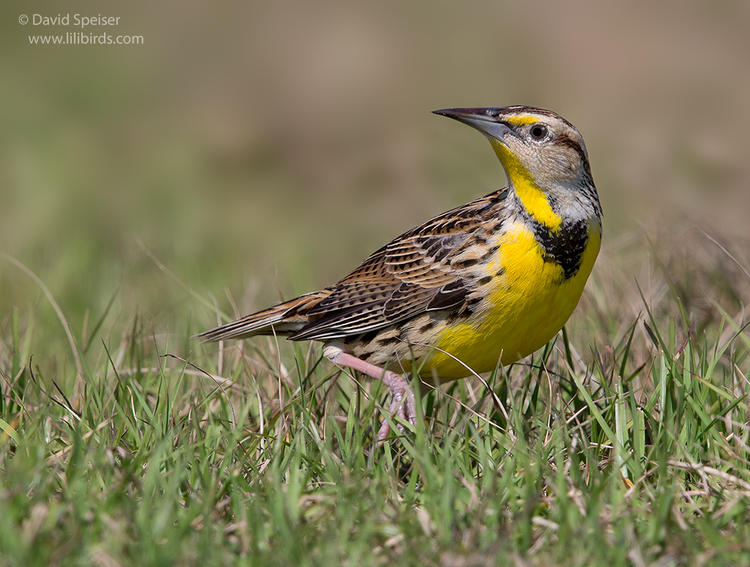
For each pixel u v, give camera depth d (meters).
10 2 32.91
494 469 7.77
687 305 11.13
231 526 7.11
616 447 8.03
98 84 29.00
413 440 8.51
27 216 19.97
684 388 8.41
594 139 20.31
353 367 9.55
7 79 29.28
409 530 6.98
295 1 31.98
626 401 8.63
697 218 12.81
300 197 21.77
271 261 16.16
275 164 23.95
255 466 8.15
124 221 19.70
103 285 14.42
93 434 8.11
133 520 7.01
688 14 27.27
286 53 28.73
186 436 8.31
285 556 6.61
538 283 8.94
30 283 14.18
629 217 14.88
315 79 26.83
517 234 8.94
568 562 6.61
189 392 9.74
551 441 8.20
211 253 17.03
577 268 9.02
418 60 27.36
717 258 11.84
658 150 17.72
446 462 7.63
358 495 7.38
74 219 19.81
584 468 8.26
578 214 8.96
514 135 8.91
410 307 9.30
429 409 9.51
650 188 15.92
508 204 9.12
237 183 23.12
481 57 27.22
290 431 8.69
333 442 8.88
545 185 8.88
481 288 9.02
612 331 10.68
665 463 7.71
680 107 22.48
